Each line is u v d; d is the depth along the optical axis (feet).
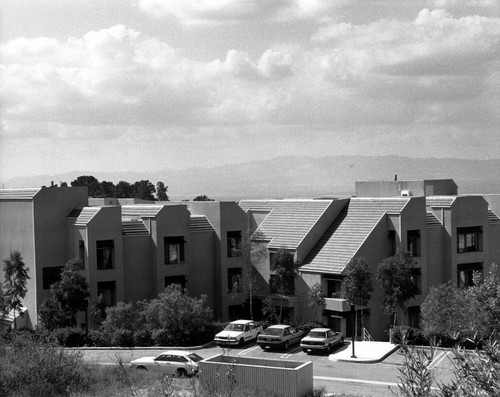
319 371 124.47
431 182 214.90
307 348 140.05
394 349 142.41
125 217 193.36
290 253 179.93
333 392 106.42
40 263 181.27
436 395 37.29
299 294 179.22
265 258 189.37
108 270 177.47
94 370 110.22
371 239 175.94
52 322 160.76
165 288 173.58
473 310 110.32
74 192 187.21
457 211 189.37
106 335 154.30
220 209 194.49
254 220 213.66
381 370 124.88
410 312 176.14
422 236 180.86
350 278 150.61
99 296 169.89
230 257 195.62
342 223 187.42
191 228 193.67
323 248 182.09
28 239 183.32
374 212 183.01
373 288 166.61
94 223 175.83
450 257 187.62
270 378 95.96
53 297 164.04
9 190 190.39
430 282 185.26
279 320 173.78
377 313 171.32
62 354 93.45
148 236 186.19
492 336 36.68
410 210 178.60
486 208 196.34
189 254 189.47
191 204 204.33
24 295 176.76
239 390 88.48
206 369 98.22
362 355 135.95
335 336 144.56
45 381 88.33
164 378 87.61
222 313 193.26
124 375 100.68
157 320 155.02
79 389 91.35
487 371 33.68
